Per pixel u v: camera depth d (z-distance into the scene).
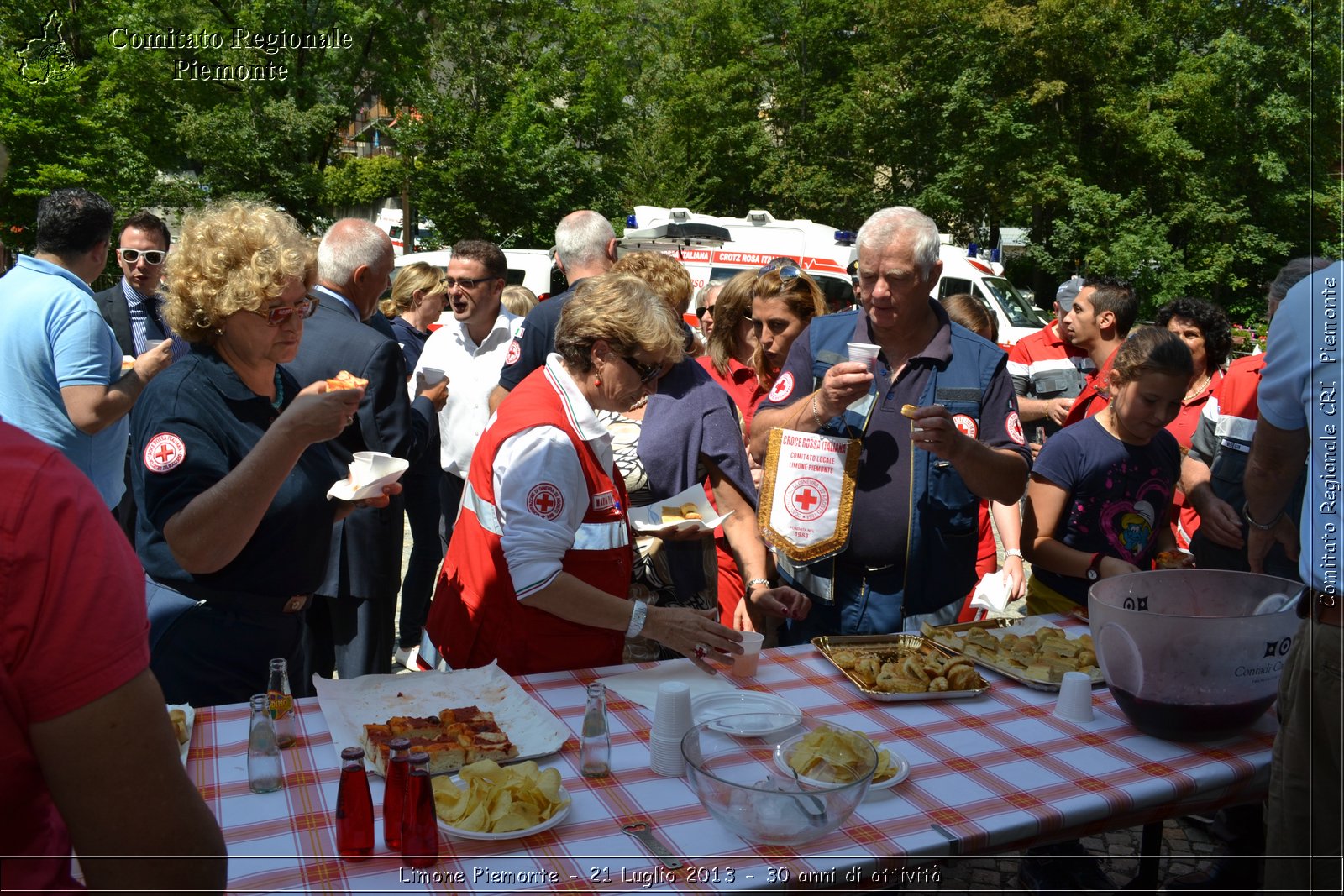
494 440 2.12
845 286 11.05
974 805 1.62
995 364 2.66
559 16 24.70
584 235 3.88
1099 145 22.16
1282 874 1.70
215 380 2.05
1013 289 12.21
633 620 2.05
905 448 2.64
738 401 3.86
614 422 2.83
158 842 0.96
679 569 2.61
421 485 4.39
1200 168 19.81
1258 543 1.99
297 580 2.18
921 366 2.66
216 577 2.06
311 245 2.13
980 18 21.55
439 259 12.92
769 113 28.34
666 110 27.52
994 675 2.25
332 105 21.45
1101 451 2.73
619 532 2.20
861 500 2.65
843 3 27.02
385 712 1.90
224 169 20.41
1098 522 2.74
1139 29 21.11
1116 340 4.59
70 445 3.06
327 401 1.85
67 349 2.98
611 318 2.07
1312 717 1.64
